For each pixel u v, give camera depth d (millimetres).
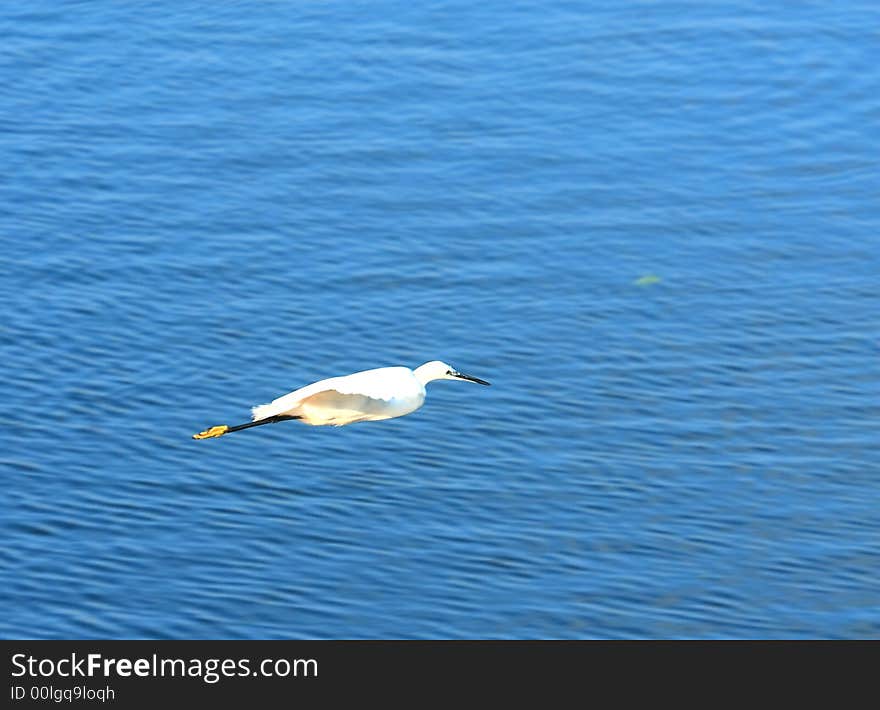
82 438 48406
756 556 44031
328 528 44750
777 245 59156
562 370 52344
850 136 65562
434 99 67500
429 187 62031
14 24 73000
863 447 48688
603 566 43500
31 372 51406
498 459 47969
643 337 54125
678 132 65625
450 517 45344
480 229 59719
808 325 54875
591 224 60125
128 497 45906
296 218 60156
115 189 61781
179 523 44844
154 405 50156
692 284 57000
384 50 70688
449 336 54000
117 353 52594
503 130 65500
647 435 49219
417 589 42500
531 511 45625
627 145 64750
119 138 65000
